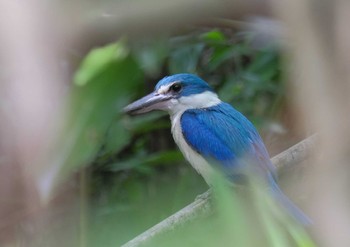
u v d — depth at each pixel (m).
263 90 10.28
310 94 2.38
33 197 3.34
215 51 10.39
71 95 3.36
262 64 10.16
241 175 8.05
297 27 2.38
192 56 10.31
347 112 2.34
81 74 3.80
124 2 2.51
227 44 10.16
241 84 10.49
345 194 2.38
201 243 3.01
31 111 2.57
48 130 2.62
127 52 3.78
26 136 2.64
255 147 8.40
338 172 2.40
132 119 10.21
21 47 2.37
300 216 4.96
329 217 2.36
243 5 2.70
